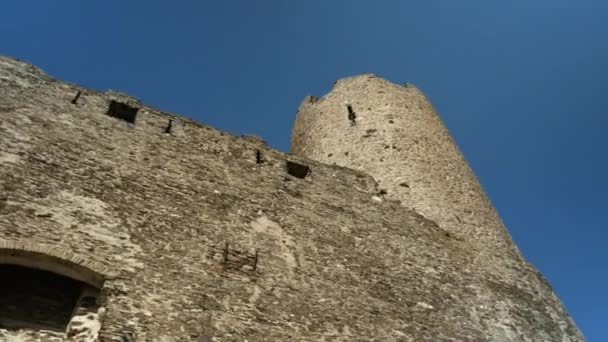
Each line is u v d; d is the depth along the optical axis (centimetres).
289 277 1000
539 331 1179
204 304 870
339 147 1590
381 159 1500
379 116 1666
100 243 869
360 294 1045
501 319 1157
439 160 1552
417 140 1589
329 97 1816
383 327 1005
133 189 989
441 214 1362
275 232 1076
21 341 766
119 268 851
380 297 1062
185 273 901
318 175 1280
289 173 1274
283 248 1051
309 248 1084
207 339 823
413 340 1011
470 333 1086
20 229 821
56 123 1023
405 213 1303
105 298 810
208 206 1045
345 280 1058
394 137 1577
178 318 830
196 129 1204
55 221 859
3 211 828
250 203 1106
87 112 1085
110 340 754
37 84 1074
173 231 957
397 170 1459
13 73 1064
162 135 1141
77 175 951
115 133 1079
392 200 1330
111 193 957
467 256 1281
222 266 948
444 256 1244
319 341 920
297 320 932
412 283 1130
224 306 885
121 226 913
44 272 861
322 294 1004
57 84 1101
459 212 1396
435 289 1145
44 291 848
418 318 1061
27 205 856
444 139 1670
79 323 793
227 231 1018
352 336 959
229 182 1126
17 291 830
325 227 1153
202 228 995
